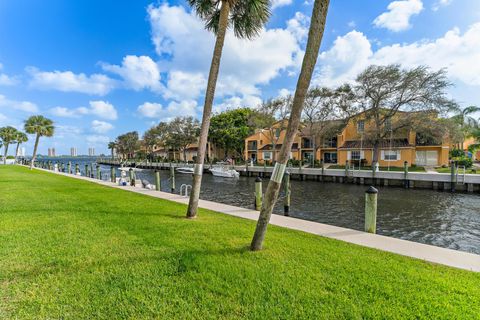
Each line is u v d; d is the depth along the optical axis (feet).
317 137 113.70
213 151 189.47
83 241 15.48
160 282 10.53
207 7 23.43
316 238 17.02
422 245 15.97
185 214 23.79
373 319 8.32
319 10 12.70
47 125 113.50
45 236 16.38
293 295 9.63
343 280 10.86
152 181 91.04
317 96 106.01
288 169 94.02
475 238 28.89
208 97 22.21
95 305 8.91
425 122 78.13
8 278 10.78
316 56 12.94
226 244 15.24
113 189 43.24
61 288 10.02
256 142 152.76
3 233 16.92
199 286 10.23
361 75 88.43
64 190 39.78
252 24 23.53
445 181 62.49
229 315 8.44
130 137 255.50
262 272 11.50
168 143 181.57
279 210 42.39
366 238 17.46
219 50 21.89
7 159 175.63
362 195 57.62
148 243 15.24
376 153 90.12
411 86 79.61
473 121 109.81
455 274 11.64
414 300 9.37
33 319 8.17
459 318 8.36
